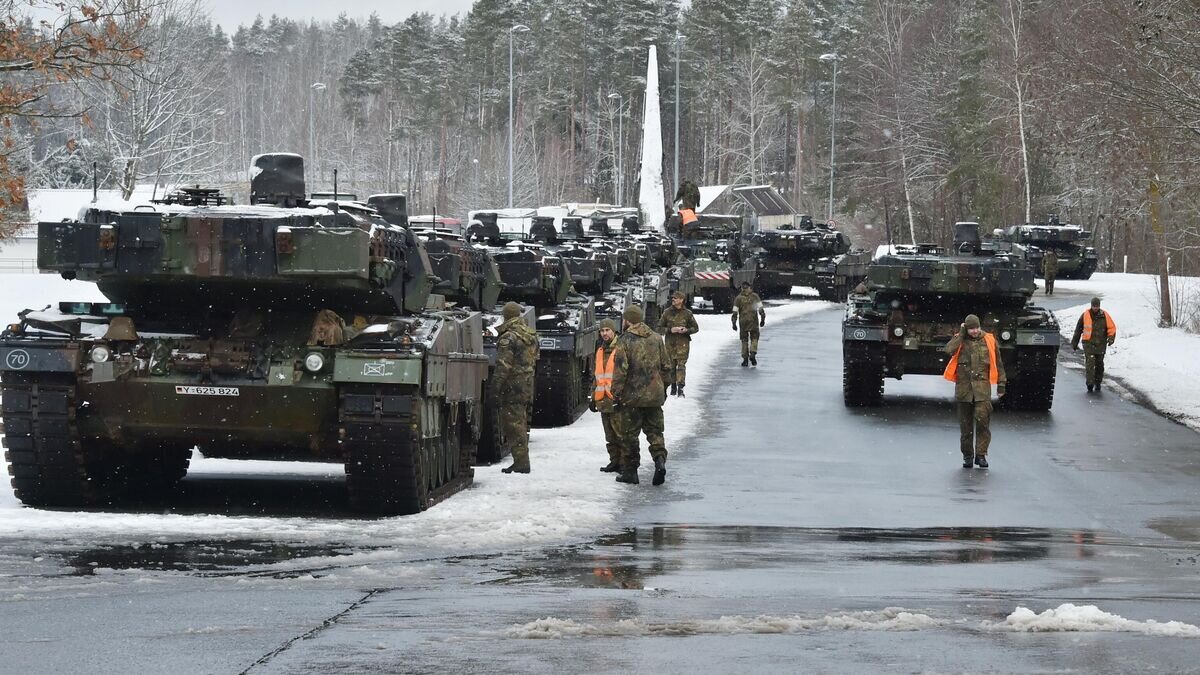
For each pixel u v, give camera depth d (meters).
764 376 51.97
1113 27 50.38
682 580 17.22
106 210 22.80
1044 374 43.66
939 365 43.88
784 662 12.04
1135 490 28.70
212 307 23.98
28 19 39.25
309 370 22.48
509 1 191.50
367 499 23.00
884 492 27.84
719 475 29.73
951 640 13.05
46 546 19.06
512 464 30.39
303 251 22.16
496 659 12.14
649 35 184.38
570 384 38.31
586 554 19.53
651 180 123.81
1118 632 13.49
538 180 161.75
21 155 69.12
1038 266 112.19
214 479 28.42
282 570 17.48
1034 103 119.94
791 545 20.86
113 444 24.05
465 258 31.53
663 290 64.56
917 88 145.50
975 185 139.88
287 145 189.25
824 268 94.69
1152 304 82.12
